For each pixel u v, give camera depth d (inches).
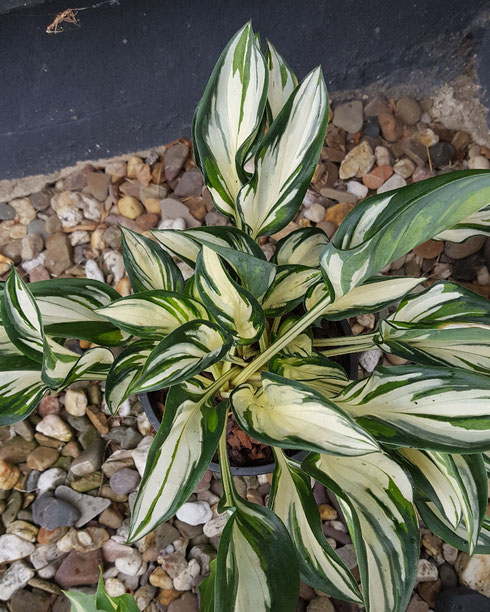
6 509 18.6
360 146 22.9
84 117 22.5
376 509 11.4
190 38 20.8
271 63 14.0
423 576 17.9
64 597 17.7
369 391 12.0
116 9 18.6
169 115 23.5
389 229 8.2
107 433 19.5
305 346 15.2
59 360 12.9
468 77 23.9
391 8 21.5
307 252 16.1
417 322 14.2
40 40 19.0
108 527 18.6
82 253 22.3
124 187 23.0
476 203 7.7
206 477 18.7
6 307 11.6
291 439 10.7
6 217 23.0
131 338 14.2
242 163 13.1
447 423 11.0
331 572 12.5
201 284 11.4
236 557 10.9
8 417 12.6
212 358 11.3
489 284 21.4
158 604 17.8
